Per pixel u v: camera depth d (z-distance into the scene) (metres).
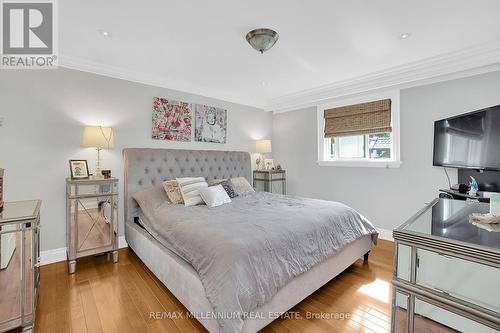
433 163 2.91
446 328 0.83
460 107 2.79
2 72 2.39
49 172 2.61
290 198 3.13
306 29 2.18
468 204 1.42
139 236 2.60
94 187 2.57
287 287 1.67
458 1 1.79
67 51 2.59
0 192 1.57
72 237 2.42
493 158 2.17
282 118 4.78
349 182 3.82
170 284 1.91
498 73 2.56
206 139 3.95
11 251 1.78
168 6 1.84
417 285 0.80
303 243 1.85
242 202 2.88
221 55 2.71
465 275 0.78
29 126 2.51
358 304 1.90
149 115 3.35
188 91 3.74
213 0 1.77
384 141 3.55
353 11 1.92
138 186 3.07
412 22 2.07
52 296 1.98
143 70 3.15
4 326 1.46
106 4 1.81
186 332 1.58
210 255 1.52
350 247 2.38
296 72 3.24
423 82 3.06
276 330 1.61
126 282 2.22
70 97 2.74
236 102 4.39
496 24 2.10
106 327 1.62
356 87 3.58
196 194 2.84
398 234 0.87
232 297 1.32
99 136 2.66
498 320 0.64
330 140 4.16
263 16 1.97
